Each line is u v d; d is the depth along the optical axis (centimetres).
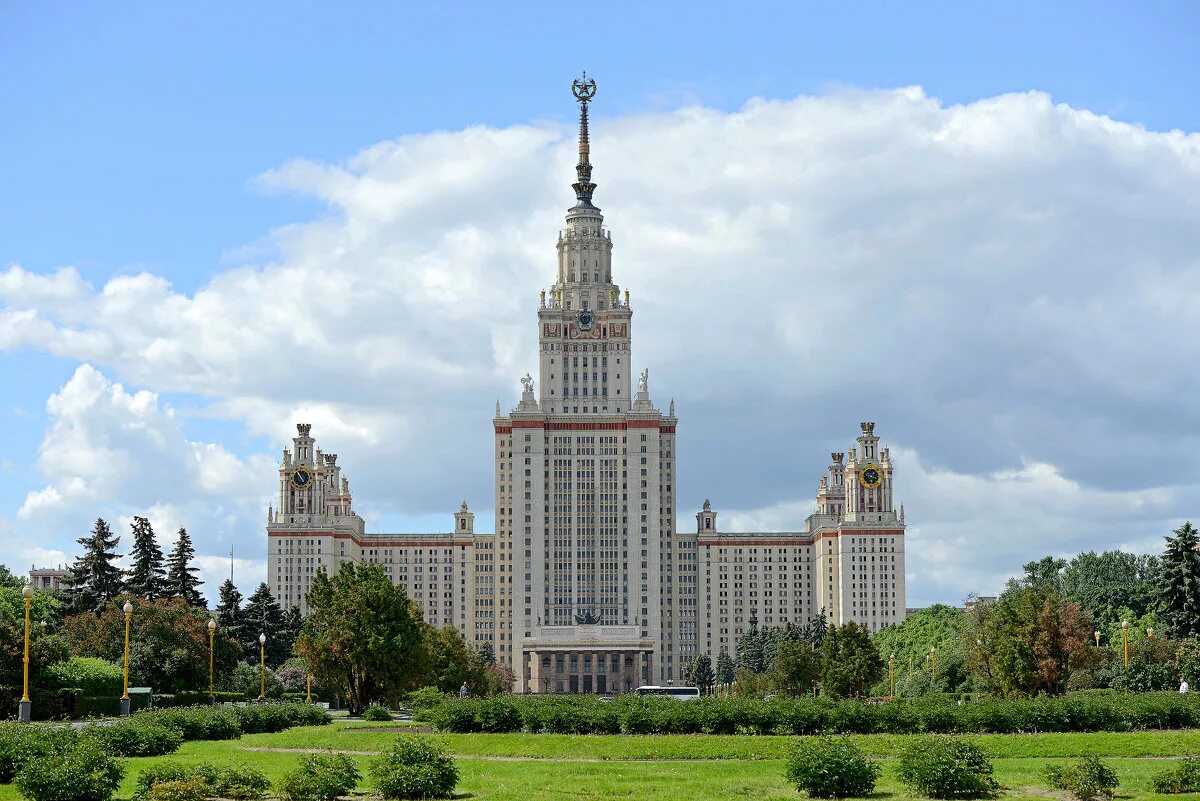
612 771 9150
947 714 11306
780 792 8056
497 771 9194
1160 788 7969
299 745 11300
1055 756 9988
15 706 13575
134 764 9512
